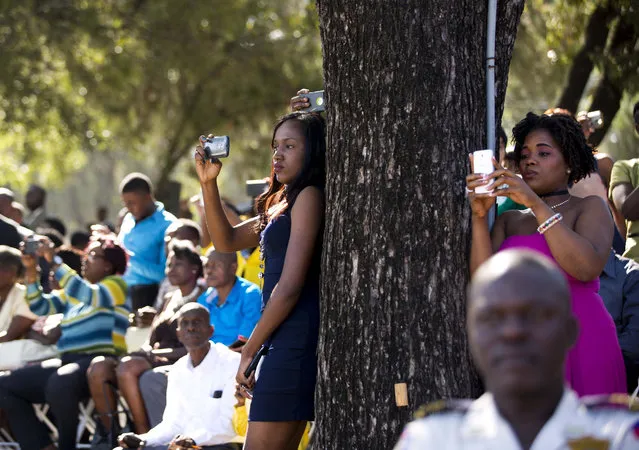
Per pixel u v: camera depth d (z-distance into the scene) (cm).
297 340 458
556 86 1659
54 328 829
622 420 224
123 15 1888
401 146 404
